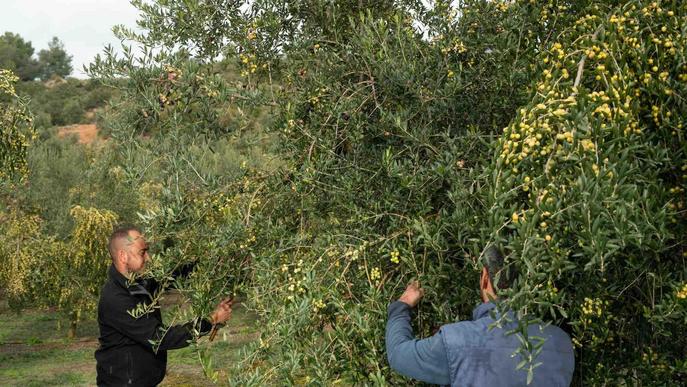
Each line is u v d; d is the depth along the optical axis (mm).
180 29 3100
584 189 1711
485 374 2252
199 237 2992
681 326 2600
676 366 2549
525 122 1909
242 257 3121
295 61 3174
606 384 2723
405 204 2691
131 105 2977
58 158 22984
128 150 2891
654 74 2162
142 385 3881
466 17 2896
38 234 19672
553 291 1971
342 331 2621
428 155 2820
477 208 2418
